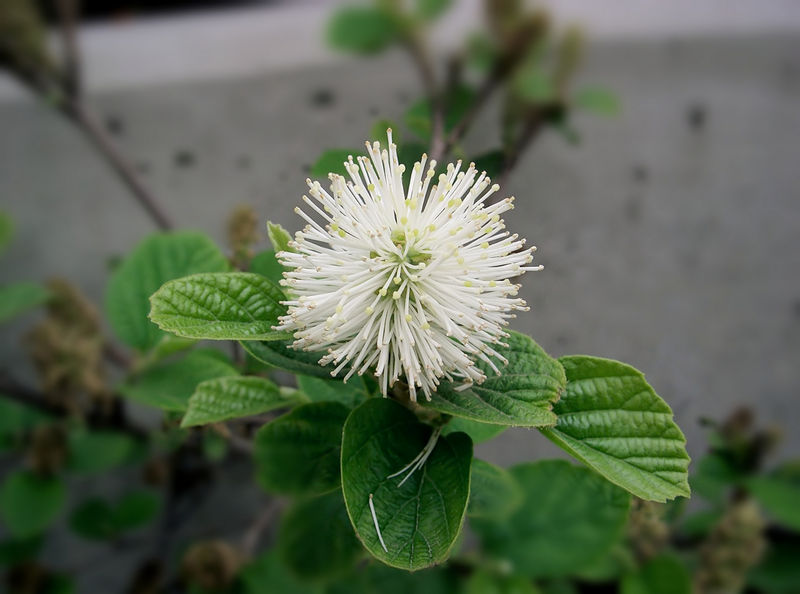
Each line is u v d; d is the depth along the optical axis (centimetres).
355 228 10
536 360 11
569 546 18
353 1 19
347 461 10
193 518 27
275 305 11
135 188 22
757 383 30
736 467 21
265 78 29
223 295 11
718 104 36
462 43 19
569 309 23
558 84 18
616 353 22
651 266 31
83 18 33
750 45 36
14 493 22
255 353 11
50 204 32
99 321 21
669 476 10
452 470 10
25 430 23
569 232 28
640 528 18
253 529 22
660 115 34
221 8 34
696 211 33
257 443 12
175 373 16
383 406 11
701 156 34
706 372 29
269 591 20
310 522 15
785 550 25
